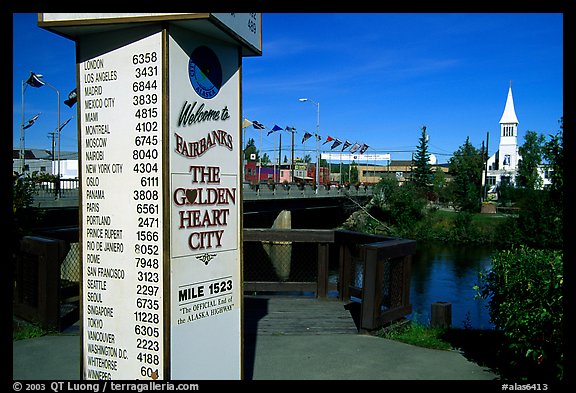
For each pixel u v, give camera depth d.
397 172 115.50
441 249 38.94
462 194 57.81
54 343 5.60
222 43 3.79
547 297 4.11
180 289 3.50
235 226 3.92
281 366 5.05
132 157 3.46
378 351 5.55
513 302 4.48
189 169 3.54
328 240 7.93
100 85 3.55
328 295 8.16
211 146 3.71
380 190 51.03
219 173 3.77
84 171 3.63
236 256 3.93
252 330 6.29
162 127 3.36
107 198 3.56
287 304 7.63
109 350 3.59
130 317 3.52
